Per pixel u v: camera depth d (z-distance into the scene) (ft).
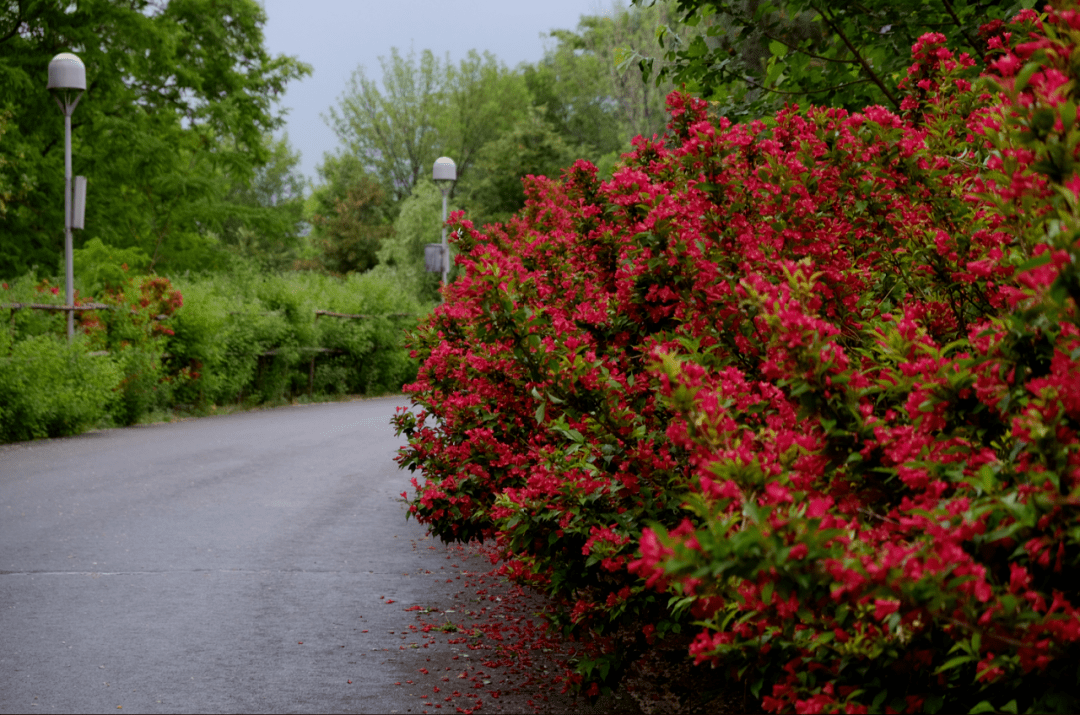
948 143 12.89
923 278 11.91
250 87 109.40
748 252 11.14
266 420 57.16
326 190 212.43
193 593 19.62
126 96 94.68
